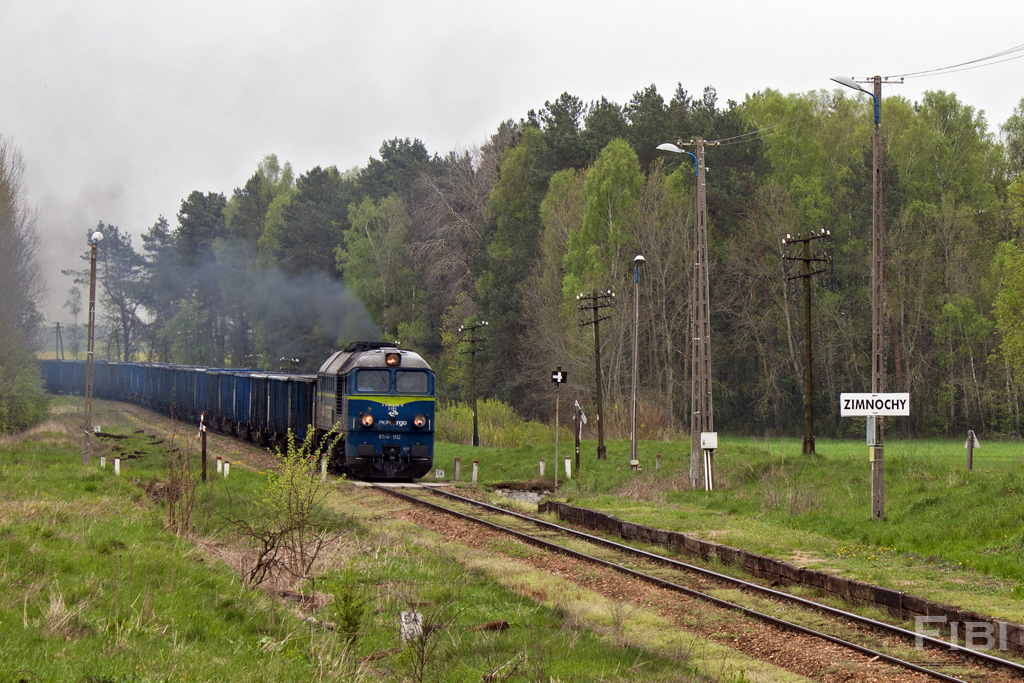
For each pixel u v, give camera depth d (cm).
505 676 1312
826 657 1458
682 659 1448
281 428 4741
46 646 1147
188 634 1338
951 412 8394
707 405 3500
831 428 8719
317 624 1557
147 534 2039
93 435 5281
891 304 8519
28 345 5653
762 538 2398
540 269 8762
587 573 2125
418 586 1919
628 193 7769
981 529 2258
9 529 1867
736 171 8662
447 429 7288
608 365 7588
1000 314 6309
